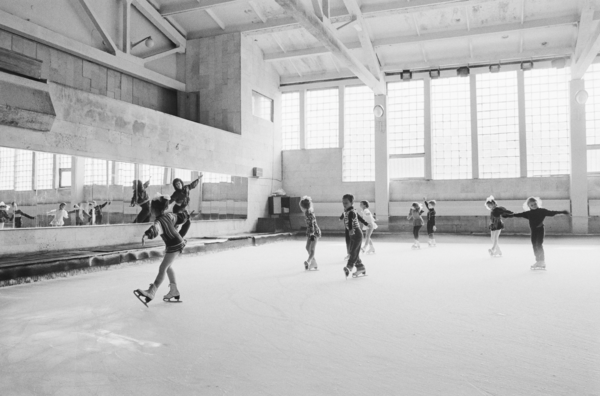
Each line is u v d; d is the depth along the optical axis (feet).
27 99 32.22
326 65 70.64
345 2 50.42
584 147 58.44
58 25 43.39
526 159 62.03
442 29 59.57
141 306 20.53
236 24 61.05
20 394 10.71
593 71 59.62
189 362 12.82
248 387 10.94
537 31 57.82
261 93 67.67
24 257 30.96
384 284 25.99
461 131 65.10
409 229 66.13
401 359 12.90
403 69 66.39
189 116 62.75
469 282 26.53
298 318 18.03
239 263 36.60
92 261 32.07
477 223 63.36
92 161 38.93
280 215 69.97
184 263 36.68
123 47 50.96
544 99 61.57
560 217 60.13
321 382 11.21
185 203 50.57
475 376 11.52
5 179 32.07
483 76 64.18
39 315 18.83
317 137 72.74
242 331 16.12
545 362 12.55
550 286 24.97
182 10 55.72
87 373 12.03
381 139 66.80
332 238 64.23
